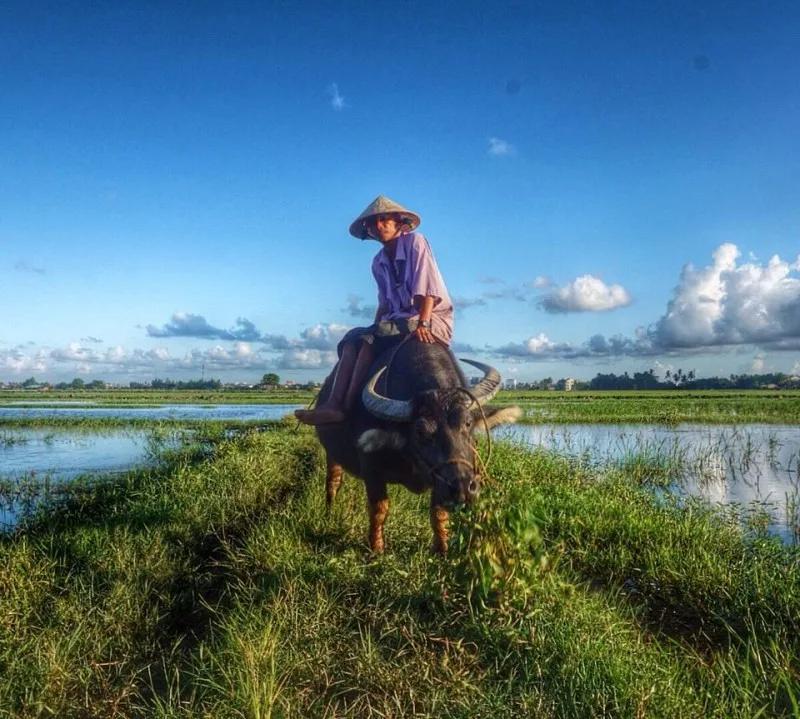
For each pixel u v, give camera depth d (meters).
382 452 4.79
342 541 5.58
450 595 3.98
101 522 6.45
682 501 8.35
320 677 3.34
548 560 4.16
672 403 34.94
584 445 15.52
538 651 3.47
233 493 7.48
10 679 3.41
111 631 4.01
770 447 14.69
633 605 4.77
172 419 23.17
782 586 4.52
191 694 3.41
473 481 4.00
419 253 5.16
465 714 2.98
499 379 4.75
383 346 5.19
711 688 3.38
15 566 4.85
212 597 4.77
